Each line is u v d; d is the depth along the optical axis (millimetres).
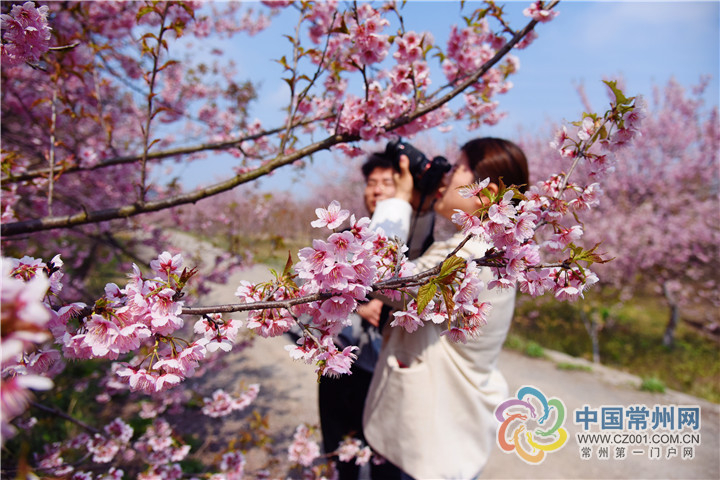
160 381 830
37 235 3365
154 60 1470
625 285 9703
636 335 8672
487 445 1675
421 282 901
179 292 875
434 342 1646
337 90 2002
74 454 2658
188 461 3307
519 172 1651
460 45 1816
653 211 9812
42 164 3193
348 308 874
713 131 9562
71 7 2180
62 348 837
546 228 1077
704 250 8945
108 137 1945
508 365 6129
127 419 3867
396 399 1684
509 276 928
